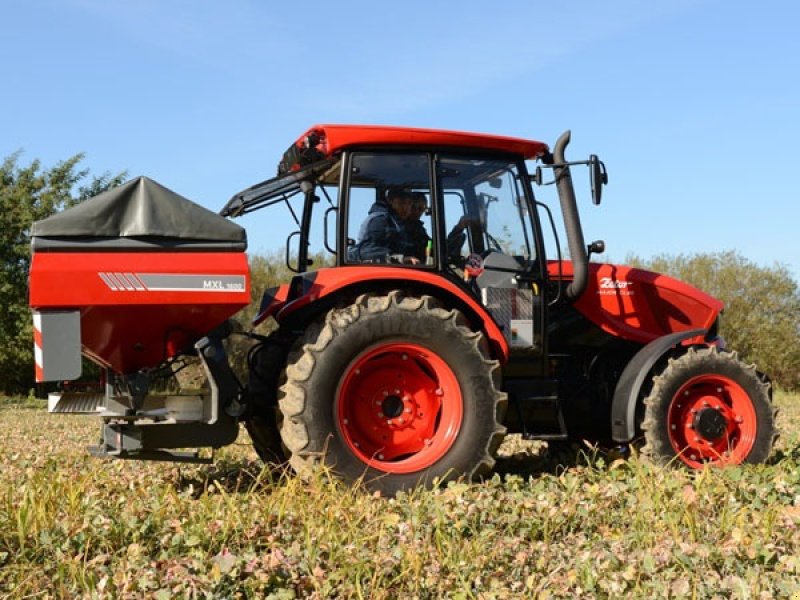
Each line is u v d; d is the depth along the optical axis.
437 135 6.27
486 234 6.45
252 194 6.80
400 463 5.82
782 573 3.87
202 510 4.73
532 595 3.70
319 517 4.67
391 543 4.35
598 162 6.41
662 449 6.43
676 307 7.22
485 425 5.89
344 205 6.19
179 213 5.42
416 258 6.28
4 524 4.44
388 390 5.95
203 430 5.70
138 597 3.59
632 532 4.50
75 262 5.23
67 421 13.38
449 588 3.78
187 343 5.69
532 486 5.68
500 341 6.14
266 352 6.35
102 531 4.38
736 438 6.69
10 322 20.05
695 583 3.66
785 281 22.95
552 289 6.81
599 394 7.08
